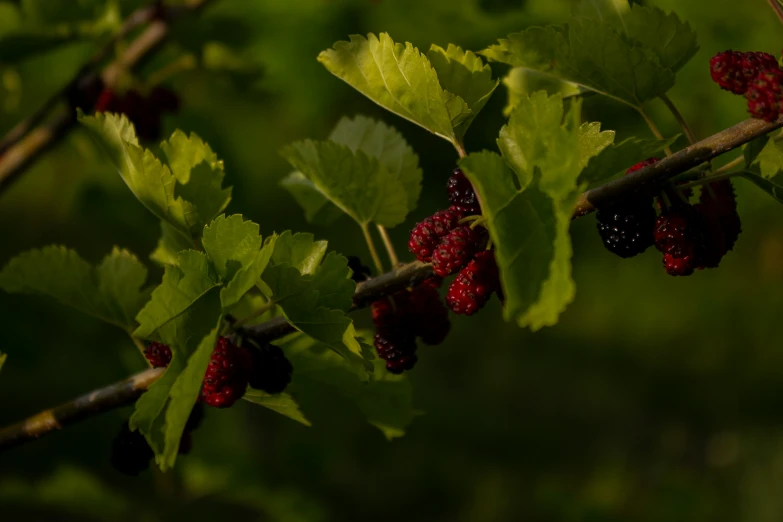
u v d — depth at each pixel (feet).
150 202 3.01
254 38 4.65
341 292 2.89
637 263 16.84
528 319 2.68
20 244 14.44
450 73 2.98
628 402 14.28
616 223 2.97
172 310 2.85
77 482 4.77
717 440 13.01
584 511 8.57
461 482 11.96
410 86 2.97
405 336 3.10
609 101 3.11
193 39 4.31
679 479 10.31
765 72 2.86
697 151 2.89
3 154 3.97
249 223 2.85
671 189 2.93
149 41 4.26
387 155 3.24
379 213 3.16
